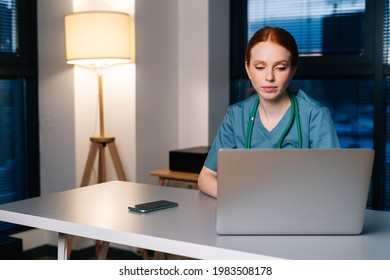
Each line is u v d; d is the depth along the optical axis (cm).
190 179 326
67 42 332
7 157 368
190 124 396
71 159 358
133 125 356
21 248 319
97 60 333
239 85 426
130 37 345
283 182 151
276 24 412
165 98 384
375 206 389
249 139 195
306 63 403
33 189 379
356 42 391
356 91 395
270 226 155
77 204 197
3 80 361
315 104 188
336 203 154
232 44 422
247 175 150
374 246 148
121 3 353
